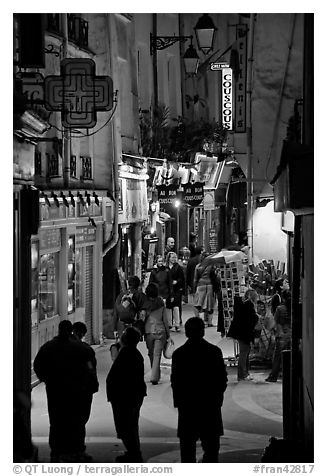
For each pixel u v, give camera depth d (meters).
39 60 14.28
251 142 26.66
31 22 14.27
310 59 12.76
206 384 11.82
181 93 38.66
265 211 28.20
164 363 21.66
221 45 41.97
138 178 28.83
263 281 25.30
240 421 16.02
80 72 16.27
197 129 34.72
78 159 23.28
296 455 11.55
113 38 24.77
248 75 26.14
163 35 35.66
